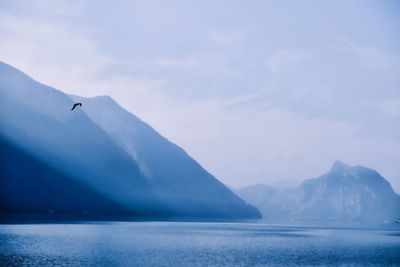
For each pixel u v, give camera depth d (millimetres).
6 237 95062
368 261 71688
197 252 81000
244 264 65438
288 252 85312
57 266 56375
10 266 55125
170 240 108750
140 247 86500
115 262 62500
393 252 88438
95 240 97750
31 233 109500
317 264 67125
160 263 63469
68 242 89500
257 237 135625
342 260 72750
